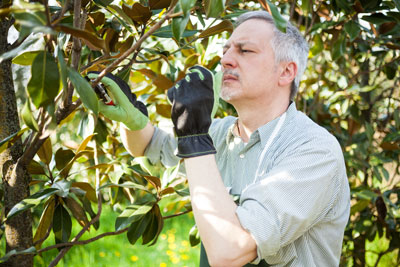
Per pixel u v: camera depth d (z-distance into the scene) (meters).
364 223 2.43
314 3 1.87
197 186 1.10
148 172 1.53
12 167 1.22
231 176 1.40
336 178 1.22
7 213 1.22
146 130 1.51
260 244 1.06
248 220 1.07
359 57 2.57
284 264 1.21
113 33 1.51
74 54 1.00
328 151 1.19
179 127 1.13
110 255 3.84
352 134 2.61
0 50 1.20
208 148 1.13
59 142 3.09
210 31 1.20
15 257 1.22
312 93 2.94
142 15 1.19
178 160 1.56
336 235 1.29
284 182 1.12
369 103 2.69
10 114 1.23
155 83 1.95
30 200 1.16
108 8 1.26
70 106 1.09
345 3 1.78
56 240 1.33
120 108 1.29
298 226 1.11
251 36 1.30
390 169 2.95
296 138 1.24
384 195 2.27
